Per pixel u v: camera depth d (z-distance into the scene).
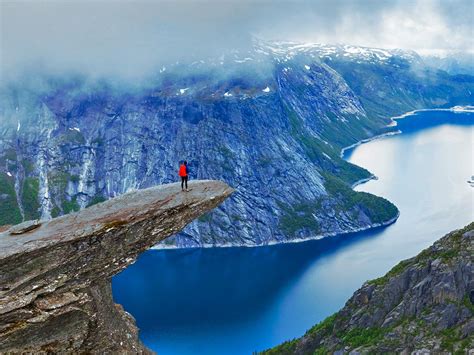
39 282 40.50
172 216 45.09
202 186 48.19
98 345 43.16
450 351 131.50
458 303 142.88
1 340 39.31
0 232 42.50
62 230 42.06
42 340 40.75
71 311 41.28
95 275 42.66
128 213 43.94
